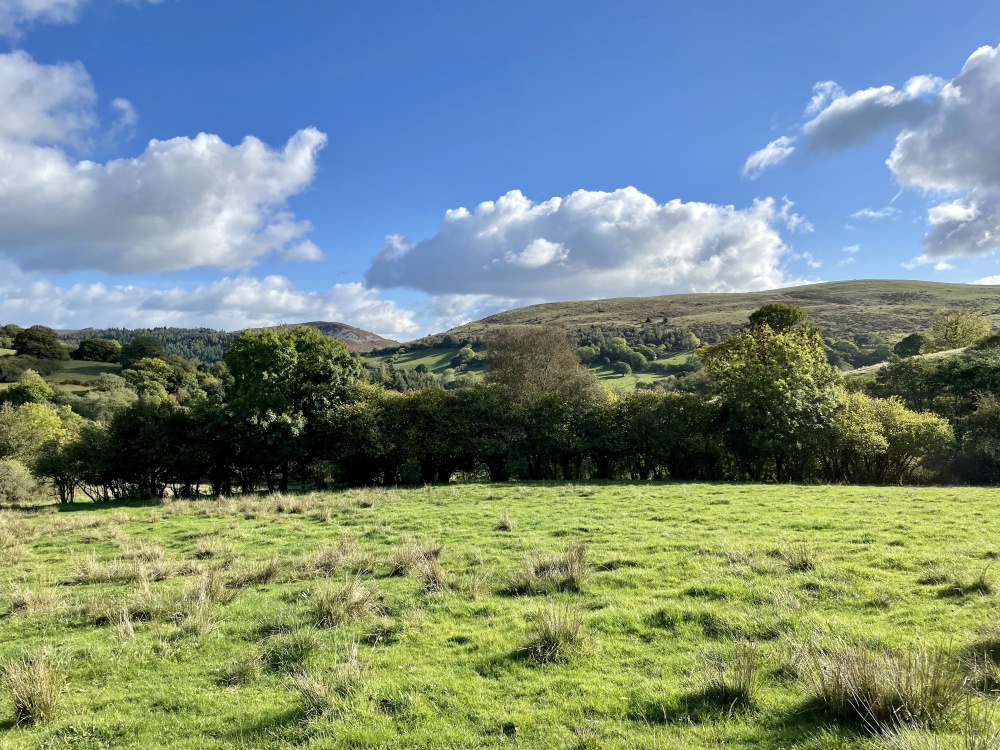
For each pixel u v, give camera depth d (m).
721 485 25.33
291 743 5.24
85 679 6.96
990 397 31.66
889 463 31.14
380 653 7.19
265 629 8.33
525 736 4.98
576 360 48.97
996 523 13.19
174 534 16.95
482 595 9.43
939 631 6.39
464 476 40.84
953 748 3.71
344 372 35.50
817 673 5.03
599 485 26.75
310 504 21.78
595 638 7.12
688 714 5.08
